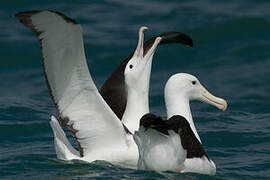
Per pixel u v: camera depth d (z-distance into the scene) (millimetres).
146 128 11820
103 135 13648
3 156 14320
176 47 23094
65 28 12461
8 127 16734
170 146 12125
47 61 13164
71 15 24969
